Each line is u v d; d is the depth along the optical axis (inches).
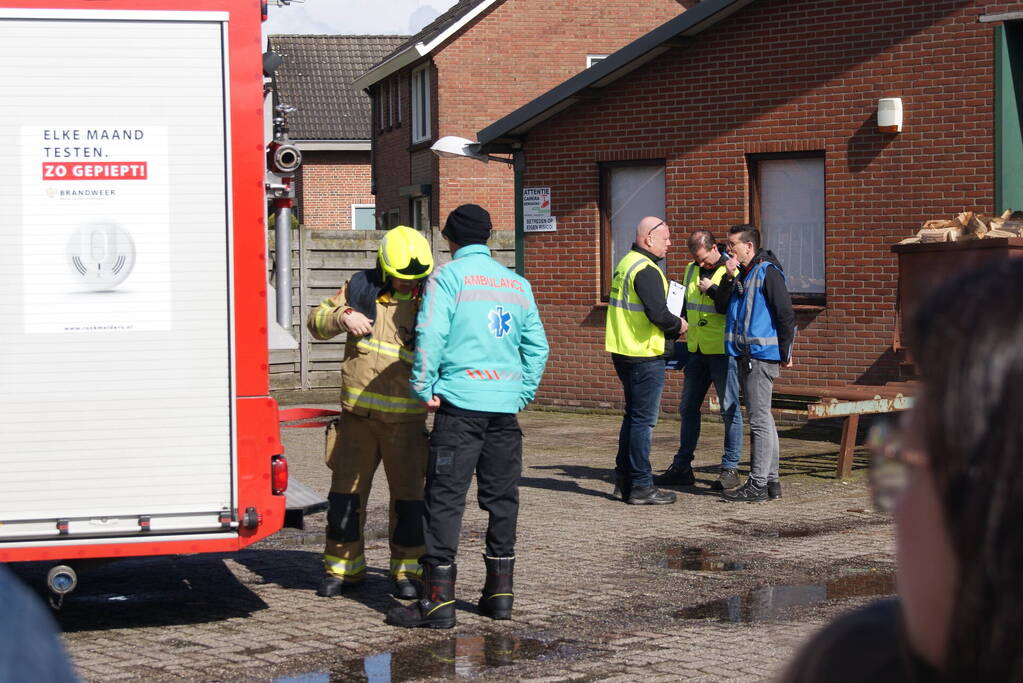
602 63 832.3
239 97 331.6
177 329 331.3
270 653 316.2
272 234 979.9
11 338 325.1
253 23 331.9
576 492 562.6
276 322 390.0
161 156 329.7
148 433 330.3
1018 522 51.6
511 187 1403.8
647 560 422.9
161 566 429.7
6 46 323.9
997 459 52.0
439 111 1393.9
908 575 57.1
